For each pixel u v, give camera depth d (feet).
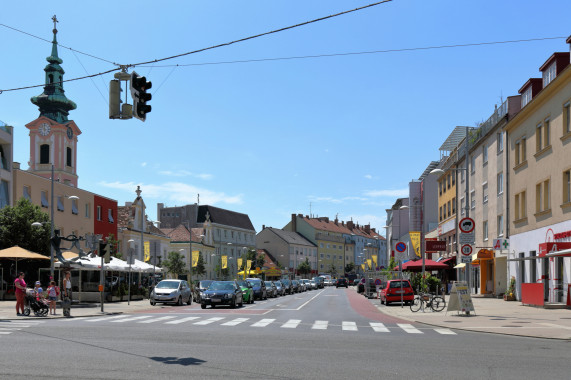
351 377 29.71
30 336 48.91
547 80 111.55
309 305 125.29
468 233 82.64
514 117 120.37
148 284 186.39
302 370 31.71
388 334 54.80
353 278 406.00
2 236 126.31
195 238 318.24
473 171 161.68
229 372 30.71
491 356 38.19
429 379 29.32
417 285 137.08
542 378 29.81
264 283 168.66
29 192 156.87
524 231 116.98
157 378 28.63
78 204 183.93
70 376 28.94
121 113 50.78
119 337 48.60
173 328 59.62
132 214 229.86
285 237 451.12
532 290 95.14
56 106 253.44
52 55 256.32
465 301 79.15
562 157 97.91
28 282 136.87
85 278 138.82
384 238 631.97
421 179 266.36
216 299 108.68
